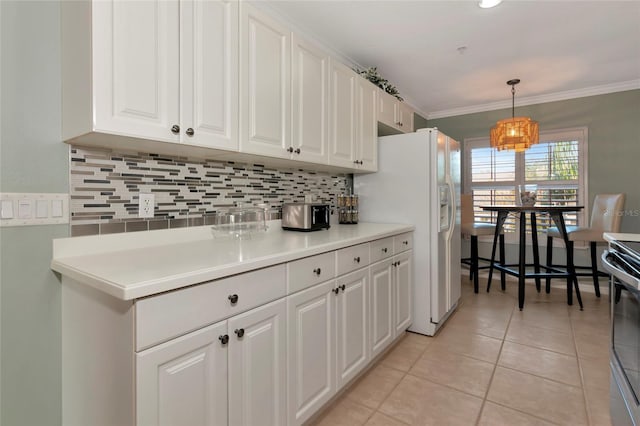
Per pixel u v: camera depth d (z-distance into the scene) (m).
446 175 2.75
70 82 1.22
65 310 1.27
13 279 1.18
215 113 1.45
